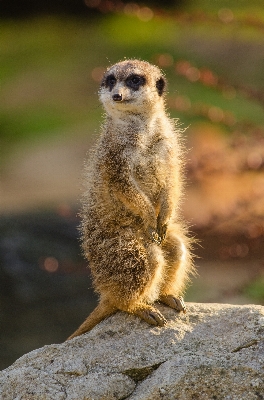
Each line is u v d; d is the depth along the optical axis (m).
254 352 6.67
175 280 7.98
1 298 14.23
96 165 8.12
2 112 21.48
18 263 14.96
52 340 13.00
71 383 6.62
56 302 14.12
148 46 22.70
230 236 12.27
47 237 15.69
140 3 23.05
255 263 12.58
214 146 13.71
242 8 18.56
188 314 7.42
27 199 17.23
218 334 7.02
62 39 25.30
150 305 7.60
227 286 11.77
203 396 6.31
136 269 7.63
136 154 8.04
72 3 26.83
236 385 6.33
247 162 11.64
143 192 8.01
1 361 12.31
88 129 20.20
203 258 13.25
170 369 6.49
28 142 20.16
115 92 8.07
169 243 8.04
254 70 19.88
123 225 7.86
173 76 15.14
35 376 6.71
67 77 22.81
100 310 7.80
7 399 6.60
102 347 7.04
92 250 7.92
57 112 21.31
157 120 8.20
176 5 21.72
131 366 6.75
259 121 13.00
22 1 27.27
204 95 13.93
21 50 25.12
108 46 23.98
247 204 11.77
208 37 21.47
